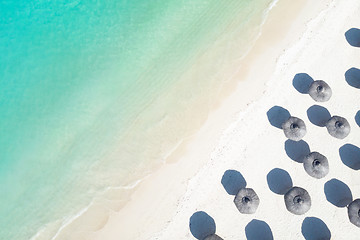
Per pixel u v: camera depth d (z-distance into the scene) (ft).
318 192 58.08
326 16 64.08
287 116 60.90
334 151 59.57
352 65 62.80
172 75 64.49
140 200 58.85
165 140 61.16
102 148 62.44
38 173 62.44
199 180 58.70
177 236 57.16
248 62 63.05
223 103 61.52
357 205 54.75
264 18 64.64
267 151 59.67
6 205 61.16
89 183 60.85
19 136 64.34
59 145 63.52
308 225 57.00
